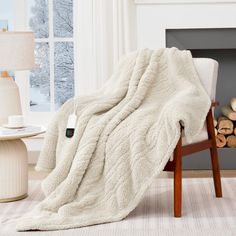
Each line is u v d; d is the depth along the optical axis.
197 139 3.64
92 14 4.92
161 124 3.30
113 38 4.86
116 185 3.33
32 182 4.36
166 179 4.47
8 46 3.82
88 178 3.40
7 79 3.96
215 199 3.80
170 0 4.75
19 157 3.76
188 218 3.33
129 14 4.86
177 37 4.86
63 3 5.24
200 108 3.51
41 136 4.98
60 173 3.47
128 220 3.30
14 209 3.55
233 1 4.73
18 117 3.77
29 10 5.27
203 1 4.73
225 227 3.14
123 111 3.55
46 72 5.30
